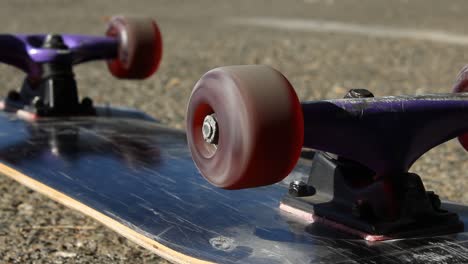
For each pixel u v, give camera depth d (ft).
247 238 2.20
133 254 2.79
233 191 2.48
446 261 2.09
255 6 12.34
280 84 2.06
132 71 3.31
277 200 2.42
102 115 3.30
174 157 2.75
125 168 2.65
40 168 2.66
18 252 2.78
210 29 9.23
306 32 8.82
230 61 6.84
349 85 5.74
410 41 7.95
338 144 2.17
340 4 12.14
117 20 3.34
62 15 10.64
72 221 3.02
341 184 2.27
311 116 2.12
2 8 11.54
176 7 12.32
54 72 3.22
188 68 6.49
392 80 5.95
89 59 3.33
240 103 2.03
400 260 2.09
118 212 2.36
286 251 2.14
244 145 2.04
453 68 6.43
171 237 2.22
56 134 2.98
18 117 3.21
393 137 2.19
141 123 3.19
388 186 2.20
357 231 2.19
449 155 3.95
